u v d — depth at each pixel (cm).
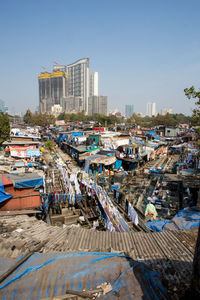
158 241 736
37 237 742
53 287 421
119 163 2622
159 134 6025
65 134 4203
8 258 552
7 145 2984
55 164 2830
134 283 426
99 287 416
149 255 646
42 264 496
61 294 405
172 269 567
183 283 507
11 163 2397
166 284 501
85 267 475
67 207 1473
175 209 1443
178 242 726
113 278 442
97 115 11556
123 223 987
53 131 6281
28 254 566
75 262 498
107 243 719
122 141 3378
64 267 480
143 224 1043
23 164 2394
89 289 415
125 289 413
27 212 1085
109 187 1811
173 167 2816
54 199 1451
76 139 3575
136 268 467
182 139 4972
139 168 2689
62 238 739
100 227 1257
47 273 461
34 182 1134
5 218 991
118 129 6412
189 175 1697
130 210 1160
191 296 416
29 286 425
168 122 8369
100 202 1248
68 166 2861
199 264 401
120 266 476
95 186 1339
